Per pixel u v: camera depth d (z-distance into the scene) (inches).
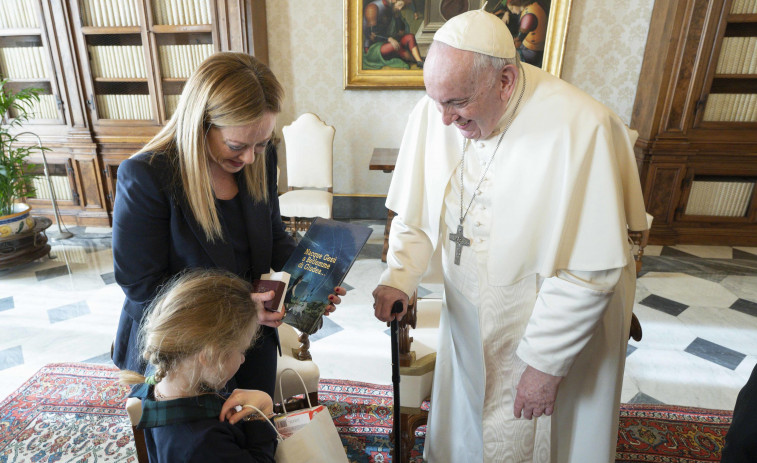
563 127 43.4
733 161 164.1
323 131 162.1
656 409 88.7
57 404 88.4
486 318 50.6
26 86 167.5
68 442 79.7
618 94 176.7
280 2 172.4
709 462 76.8
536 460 54.7
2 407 87.4
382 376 98.0
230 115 39.1
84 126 168.7
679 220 171.9
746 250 169.0
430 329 72.1
